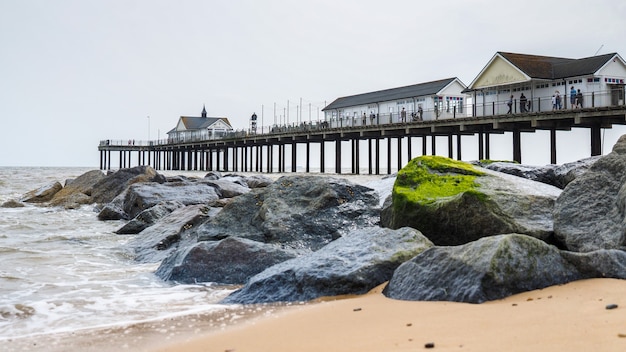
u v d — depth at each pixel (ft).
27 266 36.32
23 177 205.67
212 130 294.25
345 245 28.19
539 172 48.44
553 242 29.04
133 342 18.98
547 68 123.24
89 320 22.85
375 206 40.42
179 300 26.45
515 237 21.45
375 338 16.33
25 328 21.75
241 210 41.06
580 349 13.15
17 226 59.26
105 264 37.63
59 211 76.59
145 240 44.16
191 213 46.73
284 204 40.01
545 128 116.37
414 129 138.10
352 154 178.19
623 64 113.39
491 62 130.52
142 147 338.34
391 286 23.34
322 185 40.96
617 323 14.97
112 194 84.38
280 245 36.58
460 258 21.58
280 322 20.03
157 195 67.15
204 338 18.67
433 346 14.65
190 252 32.19
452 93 153.99
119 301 26.40
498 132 129.59
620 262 21.25
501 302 19.49
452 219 31.42
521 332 15.20
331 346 15.96
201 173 247.70
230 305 24.68
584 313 16.51
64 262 38.06
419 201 33.04
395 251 26.27
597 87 111.55
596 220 27.27
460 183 34.60
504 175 36.78
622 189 26.68
